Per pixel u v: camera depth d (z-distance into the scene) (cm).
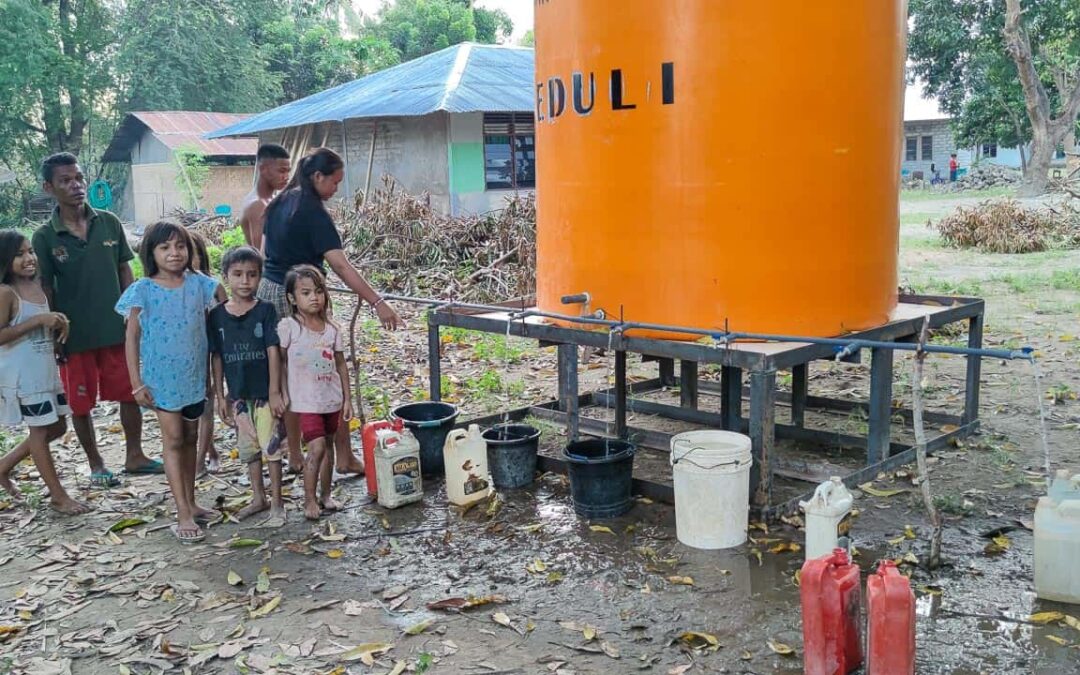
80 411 545
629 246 495
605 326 509
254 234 588
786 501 463
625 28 476
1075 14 2830
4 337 484
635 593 388
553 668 332
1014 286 1177
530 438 525
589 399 703
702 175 468
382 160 2069
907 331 516
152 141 3372
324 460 497
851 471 517
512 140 1983
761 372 441
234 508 508
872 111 477
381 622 374
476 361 868
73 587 418
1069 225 1728
